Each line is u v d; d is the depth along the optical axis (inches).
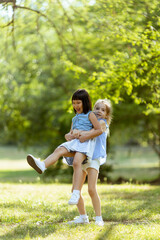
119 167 1083.3
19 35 598.9
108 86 406.0
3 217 212.2
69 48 602.5
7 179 654.5
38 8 471.8
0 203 257.9
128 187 392.8
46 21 507.2
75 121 197.6
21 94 742.5
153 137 739.4
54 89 749.9
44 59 706.2
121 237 165.0
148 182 676.7
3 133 807.7
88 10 455.8
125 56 385.4
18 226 192.5
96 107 206.1
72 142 190.5
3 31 442.3
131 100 569.0
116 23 358.6
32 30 588.7
